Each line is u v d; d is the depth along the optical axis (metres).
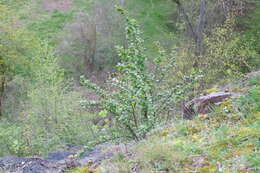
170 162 4.43
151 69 7.89
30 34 20.75
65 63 20.14
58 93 13.62
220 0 17.98
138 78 5.70
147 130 5.93
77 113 12.28
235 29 19.42
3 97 17.61
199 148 4.67
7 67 18.08
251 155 4.14
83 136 11.59
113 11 20.27
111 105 5.64
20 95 17.44
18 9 25.58
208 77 11.02
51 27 24.34
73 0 27.33
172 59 7.01
